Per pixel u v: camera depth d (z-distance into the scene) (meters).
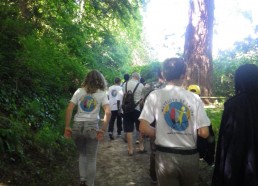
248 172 3.13
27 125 7.09
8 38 8.48
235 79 3.47
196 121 3.55
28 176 5.59
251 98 3.32
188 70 13.64
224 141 3.29
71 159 7.23
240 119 3.23
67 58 13.24
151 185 6.00
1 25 8.27
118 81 10.20
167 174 3.51
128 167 7.05
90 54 19.25
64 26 15.55
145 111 3.63
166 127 3.55
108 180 6.30
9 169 5.46
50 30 14.34
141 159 7.63
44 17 13.95
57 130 8.39
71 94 12.73
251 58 16.66
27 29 9.51
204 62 13.57
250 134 3.19
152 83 7.34
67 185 5.81
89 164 5.33
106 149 8.64
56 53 12.01
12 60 8.34
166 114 3.56
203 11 13.59
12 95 7.77
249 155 3.15
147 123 3.60
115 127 12.55
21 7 11.97
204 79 13.56
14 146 5.82
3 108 7.06
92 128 5.24
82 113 5.29
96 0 19.33
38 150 6.59
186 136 3.52
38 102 8.45
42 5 13.76
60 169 6.44
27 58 8.85
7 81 8.04
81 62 16.06
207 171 5.83
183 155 3.49
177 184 3.56
